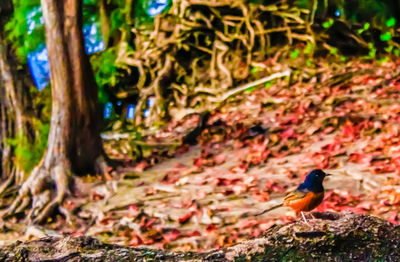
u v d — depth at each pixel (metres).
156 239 10.61
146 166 14.47
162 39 20.23
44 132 15.07
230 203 11.20
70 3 13.68
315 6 20.09
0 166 14.86
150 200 12.29
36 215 13.05
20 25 14.98
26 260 3.65
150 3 20.91
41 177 13.65
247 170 13.19
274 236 3.58
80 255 3.65
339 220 3.62
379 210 9.77
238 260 3.50
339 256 3.44
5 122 14.95
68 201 13.16
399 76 16.95
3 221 13.17
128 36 20.39
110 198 12.88
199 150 15.38
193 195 12.05
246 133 15.34
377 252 3.45
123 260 3.60
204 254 3.60
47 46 13.94
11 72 15.01
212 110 17.94
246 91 18.61
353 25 20.05
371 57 19.17
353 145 13.16
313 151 13.52
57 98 14.00
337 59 19.33
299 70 18.64
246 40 19.95
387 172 11.23
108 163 14.23
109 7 20.34
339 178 11.40
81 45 13.98
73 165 13.89
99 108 14.41
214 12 20.36
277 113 16.27
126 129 19.14
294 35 20.06
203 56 20.53
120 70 20.09
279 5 20.81
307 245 3.49
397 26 20.44
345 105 15.71
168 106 19.25
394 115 14.32
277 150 13.98
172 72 19.92
